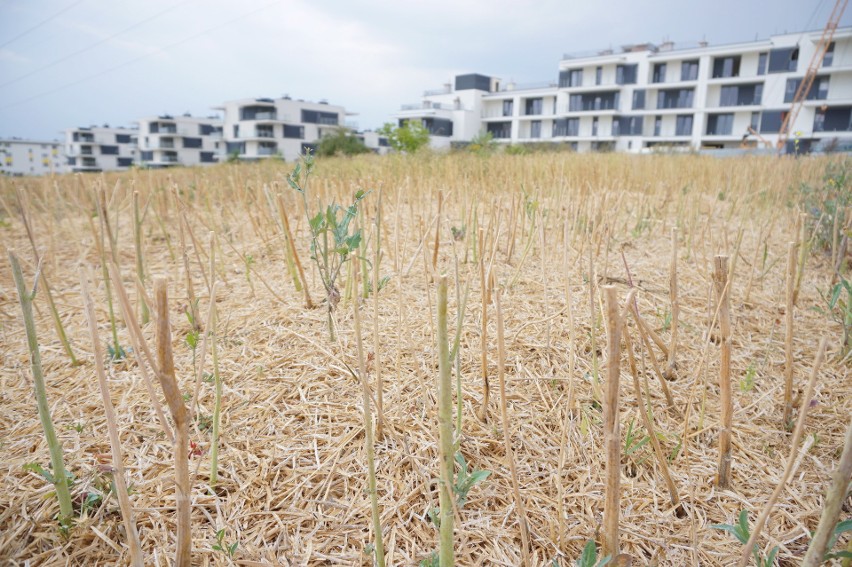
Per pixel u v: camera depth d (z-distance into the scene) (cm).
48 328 274
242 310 282
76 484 154
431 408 192
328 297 236
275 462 168
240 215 538
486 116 5638
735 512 156
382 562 128
